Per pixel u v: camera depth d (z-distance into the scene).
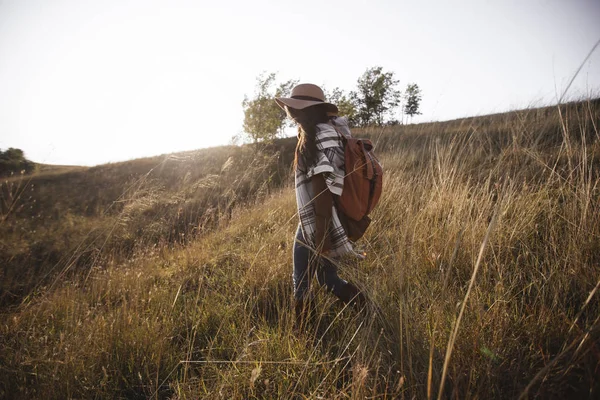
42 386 1.63
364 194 1.73
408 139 7.94
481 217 2.57
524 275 2.02
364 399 1.25
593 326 1.14
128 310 2.26
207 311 2.28
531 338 1.45
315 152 1.64
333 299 2.17
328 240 1.70
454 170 3.52
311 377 1.54
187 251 3.80
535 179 3.24
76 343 1.87
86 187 14.11
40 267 5.47
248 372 1.59
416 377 1.33
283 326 1.96
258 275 2.55
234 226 4.44
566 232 2.22
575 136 3.58
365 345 1.48
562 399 1.10
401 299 1.53
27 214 8.44
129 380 1.76
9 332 2.24
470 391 1.21
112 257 3.56
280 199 5.13
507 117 5.49
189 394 1.54
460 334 1.50
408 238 2.52
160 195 3.49
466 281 2.05
